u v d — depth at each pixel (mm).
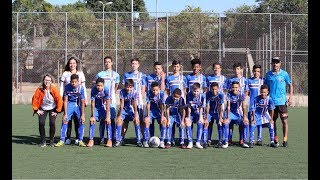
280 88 12805
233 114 12766
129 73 13039
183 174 9156
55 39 30328
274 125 12828
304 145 12984
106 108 12516
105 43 30438
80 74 13023
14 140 13359
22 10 51750
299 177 8969
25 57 29500
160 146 12359
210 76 13234
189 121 12391
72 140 13570
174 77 13086
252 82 13078
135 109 12609
